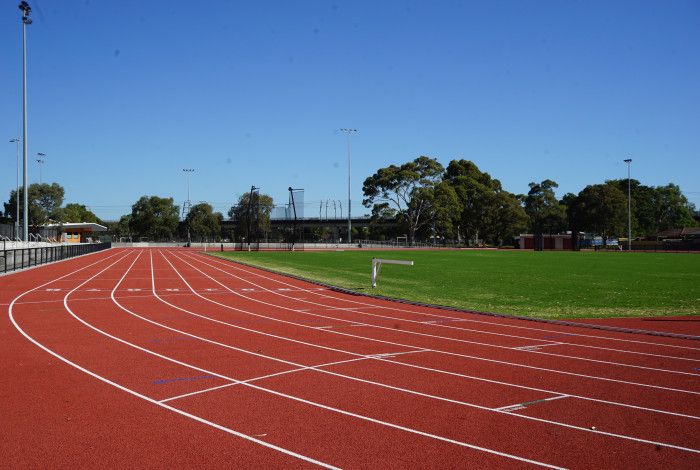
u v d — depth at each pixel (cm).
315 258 5603
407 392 866
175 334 1353
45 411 762
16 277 2952
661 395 856
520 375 975
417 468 588
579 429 706
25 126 4062
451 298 2209
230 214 12044
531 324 1542
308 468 586
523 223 11181
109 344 1223
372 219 10656
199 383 909
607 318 1680
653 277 3325
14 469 576
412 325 1520
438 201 10294
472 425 719
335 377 954
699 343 1275
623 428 710
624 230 10669
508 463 601
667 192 14462
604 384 919
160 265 4231
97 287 2489
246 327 1466
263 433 685
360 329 1449
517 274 3547
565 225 12938
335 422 727
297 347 1208
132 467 584
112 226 16100
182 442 654
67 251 4934
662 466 596
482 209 11212
